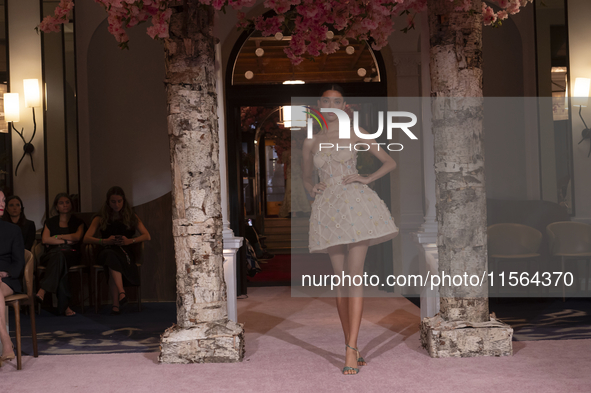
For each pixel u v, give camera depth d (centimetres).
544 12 556
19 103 566
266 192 1182
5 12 567
